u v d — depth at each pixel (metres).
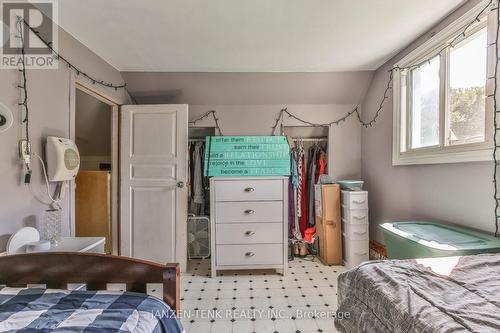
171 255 2.84
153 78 2.94
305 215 3.25
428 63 2.16
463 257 1.27
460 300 0.93
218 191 2.67
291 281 2.54
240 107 3.28
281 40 2.18
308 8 1.73
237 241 2.68
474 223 1.68
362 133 3.28
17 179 1.54
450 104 1.91
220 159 2.85
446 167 1.92
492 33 1.53
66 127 1.97
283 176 2.71
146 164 2.87
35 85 1.68
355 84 3.06
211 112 3.27
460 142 1.82
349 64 2.74
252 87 3.07
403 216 2.45
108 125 3.53
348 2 1.67
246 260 2.68
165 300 1.10
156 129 2.87
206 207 3.31
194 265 2.99
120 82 2.88
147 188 2.87
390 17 1.86
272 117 3.28
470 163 1.70
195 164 3.24
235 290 2.38
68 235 1.96
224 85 3.05
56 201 1.84
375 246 2.86
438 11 1.79
